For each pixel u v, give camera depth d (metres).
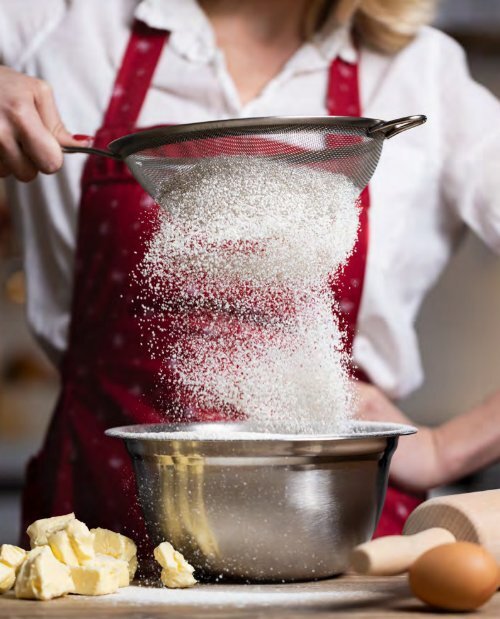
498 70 2.91
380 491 0.85
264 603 0.74
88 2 1.29
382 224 1.26
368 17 1.28
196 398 1.05
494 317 3.00
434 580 0.69
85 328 1.21
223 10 1.29
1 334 2.98
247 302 1.03
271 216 0.87
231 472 0.79
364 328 1.27
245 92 1.29
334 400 0.93
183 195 0.90
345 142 0.87
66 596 0.77
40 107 0.98
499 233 1.27
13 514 2.67
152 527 0.84
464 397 3.01
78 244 1.22
